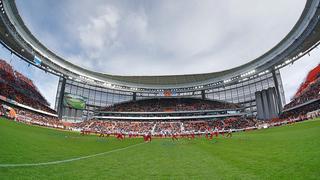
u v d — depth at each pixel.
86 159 11.15
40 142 17.03
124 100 91.94
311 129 24.28
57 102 76.62
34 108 57.81
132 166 9.30
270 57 64.06
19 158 9.14
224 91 88.00
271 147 14.70
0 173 6.62
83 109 82.75
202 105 78.75
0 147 10.86
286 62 64.94
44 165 8.46
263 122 60.78
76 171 7.82
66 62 71.94
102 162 10.34
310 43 55.66
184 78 85.19
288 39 56.38
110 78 84.38
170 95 88.12
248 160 10.09
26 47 58.59
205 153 14.59
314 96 48.84
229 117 69.75
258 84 80.25
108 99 89.81
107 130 61.94
